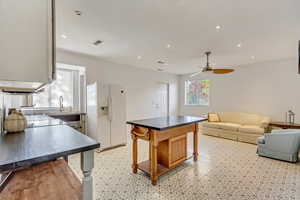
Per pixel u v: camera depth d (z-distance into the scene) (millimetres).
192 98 7004
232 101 5680
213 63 5148
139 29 2660
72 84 4609
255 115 5047
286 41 3184
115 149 3936
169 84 7004
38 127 1962
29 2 820
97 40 3148
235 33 2807
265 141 3330
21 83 945
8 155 985
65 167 1913
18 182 1556
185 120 3020
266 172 2658
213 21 2381
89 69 4414
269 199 1949
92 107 3959
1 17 757
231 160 3197
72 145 1188
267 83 4934
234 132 4699
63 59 3871
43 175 1703
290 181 2363
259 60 4762
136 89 5734
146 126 2408
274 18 2277
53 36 916
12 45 779
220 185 2275
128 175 2594
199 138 4969
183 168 2834
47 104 4227
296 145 3002
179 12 2137
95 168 2850
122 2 1913
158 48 3646
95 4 1952
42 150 1081
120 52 3945
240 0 1862
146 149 3893
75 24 2480
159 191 2143
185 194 2072
